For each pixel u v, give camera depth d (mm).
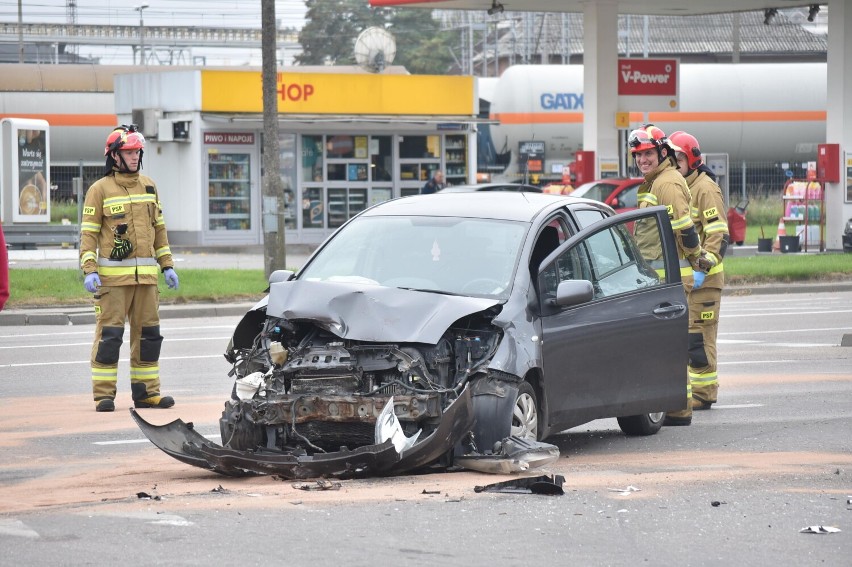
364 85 68375
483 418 14922
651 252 18641
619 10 69625
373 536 11805
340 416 14383
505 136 97062
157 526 12117
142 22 180000
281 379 14883
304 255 62844
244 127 65812
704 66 94062
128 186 21500
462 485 14195
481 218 17141
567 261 16891
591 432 19453
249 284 43094
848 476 15180
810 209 62688
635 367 17719
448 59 186500
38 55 181125
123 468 15820
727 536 12086
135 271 21141
